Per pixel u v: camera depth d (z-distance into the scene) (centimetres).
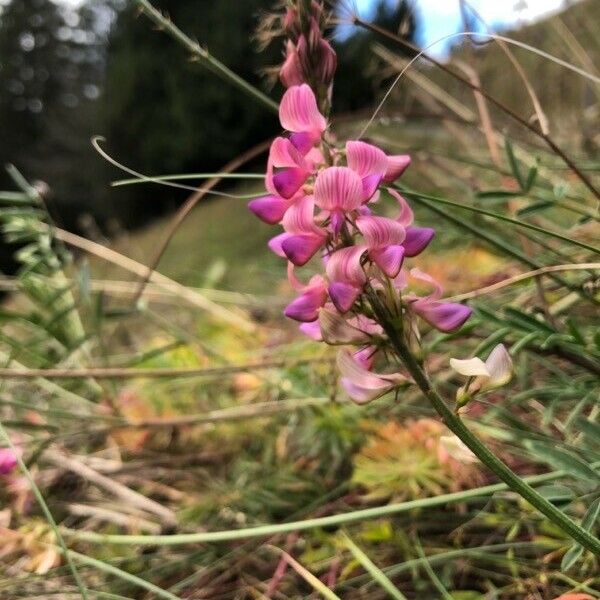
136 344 38
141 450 26
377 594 17
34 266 28
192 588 19
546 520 16
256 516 21
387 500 20
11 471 21
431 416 21
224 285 39
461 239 26
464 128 35
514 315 16
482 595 16
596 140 31
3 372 24
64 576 19
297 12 12
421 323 21
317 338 12
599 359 17
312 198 10
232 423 26
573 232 23
